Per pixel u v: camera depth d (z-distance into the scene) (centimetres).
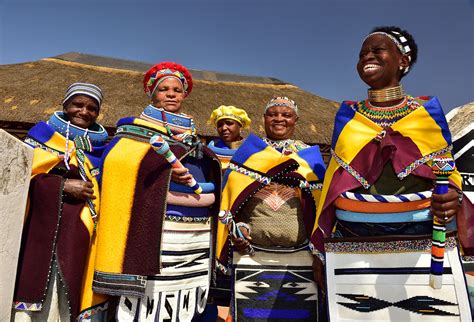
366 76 214
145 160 232
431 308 187
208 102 1391
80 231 236
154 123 249
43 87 1333
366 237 198
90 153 261
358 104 222
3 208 178
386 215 199
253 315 258
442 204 182
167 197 229
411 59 222
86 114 264
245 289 262
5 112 1126
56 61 1631
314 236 227
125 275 222
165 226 234
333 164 218
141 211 227
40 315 225
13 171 187
